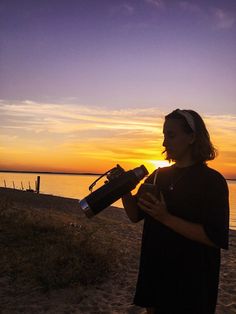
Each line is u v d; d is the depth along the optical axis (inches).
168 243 96.3
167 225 90.0
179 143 98.4
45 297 211.9
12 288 219.9
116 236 406.3
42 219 374.9
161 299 95.7
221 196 91.0
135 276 260.8
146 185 92.2
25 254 270.7
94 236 372.5
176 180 97.5
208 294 94.5
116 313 198.2
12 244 291.6
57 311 196.7
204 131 99.5
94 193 98.7
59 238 307.4
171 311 94.4
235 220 1302.9
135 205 105.0
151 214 90.9
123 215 671.8
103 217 584.1
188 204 93.9
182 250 94.7
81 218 521.3
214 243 87.6
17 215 371.2
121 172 100.2
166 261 96.0
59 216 484.7
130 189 99.5
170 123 99.8
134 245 366.6
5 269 242.1
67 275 232.8
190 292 93.0
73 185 4842.5
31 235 314.7
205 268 94.3
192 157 98.6
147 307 99.3
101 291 227.8
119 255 307.4
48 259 253.1
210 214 89.7
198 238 88.1
